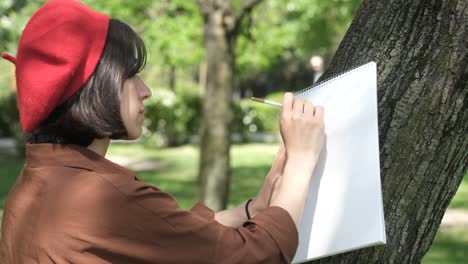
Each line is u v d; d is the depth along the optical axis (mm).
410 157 1585
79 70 1260
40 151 1317
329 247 1416
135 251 1241
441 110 1573
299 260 1466
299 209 1373
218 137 6977
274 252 1294
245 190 11734
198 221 1281
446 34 1573
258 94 32656
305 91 1574
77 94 1275
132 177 1312
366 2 1734
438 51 1578
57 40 1254
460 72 1562
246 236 1291
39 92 1245
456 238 7707
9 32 8227
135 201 1250
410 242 1616
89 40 1268
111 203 1245
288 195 1380
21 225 1313
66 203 1257
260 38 11867
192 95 20219
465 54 1559
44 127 1305
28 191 1325
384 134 1596
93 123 1280
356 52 1686
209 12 6828
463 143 1598
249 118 21688
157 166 15352
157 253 1248
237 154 17859
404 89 1595
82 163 1300
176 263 1252
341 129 1463
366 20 1700
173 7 10484
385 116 1600
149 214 1250
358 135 1429
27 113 1266
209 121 6973
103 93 1279
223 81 6906
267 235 1301
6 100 19562
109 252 1238
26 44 1274
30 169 1332
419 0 1613
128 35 1324
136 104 1346
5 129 21500
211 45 6879
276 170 1559
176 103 19609
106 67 1284
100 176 1269
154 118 19375
